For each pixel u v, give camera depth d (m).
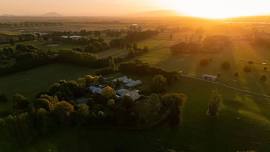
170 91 135.38
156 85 130.88
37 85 145.62
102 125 101.06
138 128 100.25
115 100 112.31
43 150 89.81
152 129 101.06
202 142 97.38
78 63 178.00
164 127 102.62
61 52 187.62
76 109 105.81
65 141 94.44
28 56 182.50
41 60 178.25
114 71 160.12
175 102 109.00
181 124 105.50
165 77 145.25
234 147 95.38
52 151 89.81
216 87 144.25
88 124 101.25
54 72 166.38
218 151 93.88
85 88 127.25
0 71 160.00
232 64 190.25
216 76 160.62
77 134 97.81
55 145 92.31
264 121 108.81
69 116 100.31
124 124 101.06
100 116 101.38
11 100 126.62
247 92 138.75
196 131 102.31
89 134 98.12
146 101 112.25
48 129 97.06
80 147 93.38
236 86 147.25
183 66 184.38
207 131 102.62
